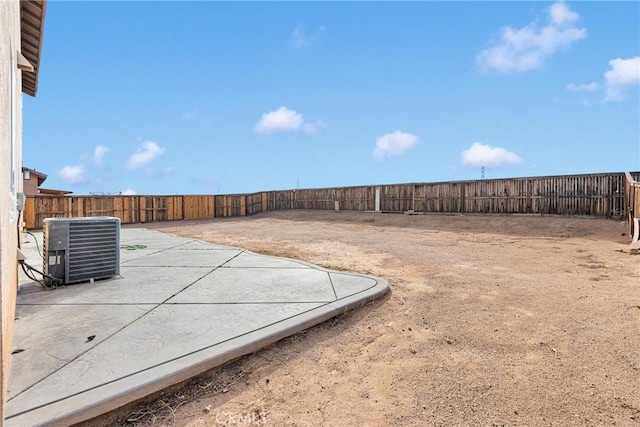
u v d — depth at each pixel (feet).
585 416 6.49
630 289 14.88
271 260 20.54
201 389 7.39
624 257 22.27
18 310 11.15
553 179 41.60
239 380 7.80
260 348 9.00
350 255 23.89
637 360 8.56
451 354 9.08
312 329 10.57
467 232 38.32
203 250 24.71
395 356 9.03
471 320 11.44
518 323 11.11
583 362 8.52
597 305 12.73
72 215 52.85
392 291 14.78
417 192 55.93
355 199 65.77
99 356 7.86
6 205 6.99
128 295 12.94
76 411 5.86
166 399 6.98
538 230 36.01
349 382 7.82
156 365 7.45
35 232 43.75
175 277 15.94
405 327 10.95
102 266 15.33
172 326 9.77
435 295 14.25
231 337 9.03
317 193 73.00
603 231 32.63
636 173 35.58
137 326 9.75
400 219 52.42
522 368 8.29
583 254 23.73
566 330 10.48
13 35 9.41
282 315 10.75
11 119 8.70
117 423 6.30
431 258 22.65
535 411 6.66
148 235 36.01
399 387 7.57
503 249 26.45
